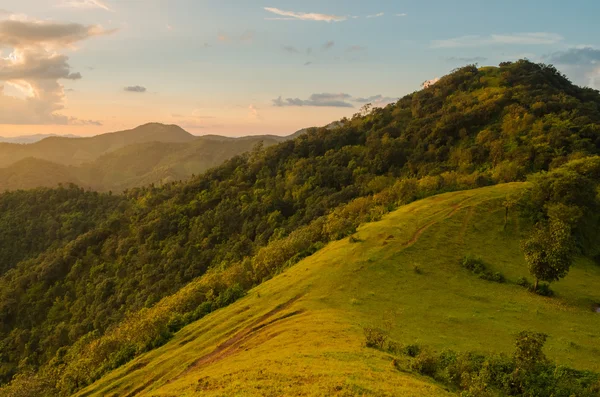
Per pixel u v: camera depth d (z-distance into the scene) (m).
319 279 62.94
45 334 132.25
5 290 152.62
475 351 38.75
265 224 154.38
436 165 149.25
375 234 77.75
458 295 56.03
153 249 160.38
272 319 51.91
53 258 167.12
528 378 32.97
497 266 65.50
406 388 26.94
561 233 56.97
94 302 138.38
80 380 59.50
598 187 85.69
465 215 81.75
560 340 43.84
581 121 133.50
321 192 165.62
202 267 141.50
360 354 34.44
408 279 60.44
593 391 31.53
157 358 52.09
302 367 30.59
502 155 130.25
